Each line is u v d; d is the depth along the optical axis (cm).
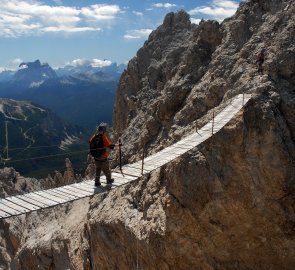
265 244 2839
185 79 4159
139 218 3184
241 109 2927
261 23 3906
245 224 2848
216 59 3834
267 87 3034
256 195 2800
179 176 2923
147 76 5894
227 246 2900
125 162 4484
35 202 1964
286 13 3541
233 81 3450
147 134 4169
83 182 2300
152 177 3297
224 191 2845
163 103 4069
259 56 3325
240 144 2844
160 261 2964
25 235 6084
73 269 4250
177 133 3469
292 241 2767
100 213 3659
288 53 3184
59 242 4778
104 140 2205
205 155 2917
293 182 2755
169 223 2916
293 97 3023
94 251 3606
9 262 6256
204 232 2895
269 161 2784
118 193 3666
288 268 2808
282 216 2769
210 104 3556
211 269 2897
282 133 2859
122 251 3306
